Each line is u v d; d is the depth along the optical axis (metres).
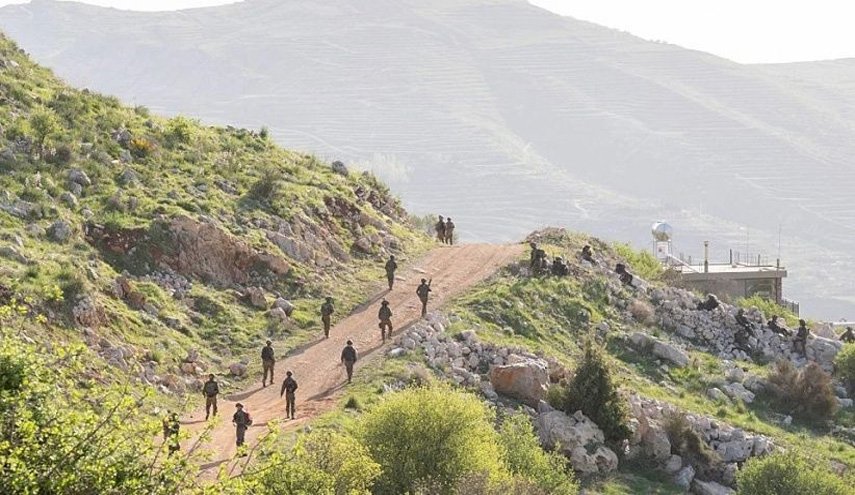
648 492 66.00
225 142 101.19
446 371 70.44
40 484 29.02
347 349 66.62
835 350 93.81
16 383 30.66
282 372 69.00
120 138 91.31
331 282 84.19
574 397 70.06
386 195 107.81
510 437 59.22
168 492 30.89
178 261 77.38
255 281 80.50
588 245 103.88
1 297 60.03
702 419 75.31
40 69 106.19
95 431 30.22
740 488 66.44
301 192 94.25
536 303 86.69
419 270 90.94
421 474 52.25
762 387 85.38
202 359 68.50
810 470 66.38
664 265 115.94
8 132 83.88
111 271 72.38
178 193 85.31
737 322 94.81
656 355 86.44
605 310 90.50
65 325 61.81
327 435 47.69
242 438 54.12
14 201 74.56
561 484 58.69
